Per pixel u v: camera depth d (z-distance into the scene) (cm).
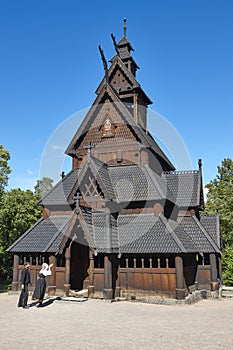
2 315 1669
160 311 1806
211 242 2548
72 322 1512
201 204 2936
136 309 1847
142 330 1366
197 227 2664
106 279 2092
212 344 1170
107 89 2941
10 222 3500
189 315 1708
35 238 2470
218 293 2466
